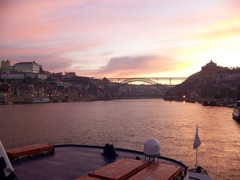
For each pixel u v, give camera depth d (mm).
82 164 26734
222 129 122375
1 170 16891
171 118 176125
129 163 22672
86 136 100875
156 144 25453
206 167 59562
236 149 78375
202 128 125688
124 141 90062
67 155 29828
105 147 30094
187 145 83375
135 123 146625
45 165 26094
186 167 26516
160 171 21172
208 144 85875
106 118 177000
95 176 19609
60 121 158000
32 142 89375
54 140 92812
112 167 21453
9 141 91812
